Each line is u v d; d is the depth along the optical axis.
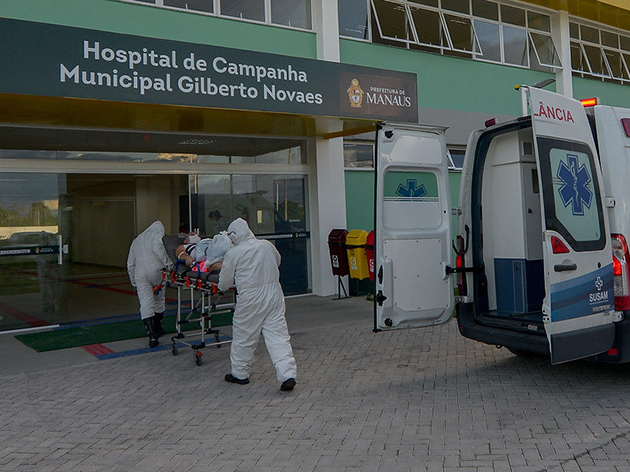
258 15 10.80
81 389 6.27
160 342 8.18
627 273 5.63
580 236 5.40
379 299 6.06
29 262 9.13
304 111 8.55
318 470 4.23
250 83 8.07
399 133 6.29
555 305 5.14
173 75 7.50
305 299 11.41
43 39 6.69
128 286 14.45
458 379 6.27
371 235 10.63
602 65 16.55
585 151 5.68
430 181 6.54
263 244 6.23
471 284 6.49
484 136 6.51
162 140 10.16
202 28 10.12
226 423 5.23
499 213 6.56
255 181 11.23
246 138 11.01
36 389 6.29
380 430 4.94
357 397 5.81
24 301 9.09
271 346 6.08
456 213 6.70
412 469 4.19
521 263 6.38
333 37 11.45
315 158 11.52
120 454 4.63
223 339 8.20
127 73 7.19
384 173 6.16
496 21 14.31
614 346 5.61
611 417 5.05
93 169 9.62
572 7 14.91
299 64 8.50
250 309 6.09
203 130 10.10
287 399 5.82
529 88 5.32
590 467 4.12
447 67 13.27
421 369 6.70
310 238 11.80
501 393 5.77
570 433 4.73
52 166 9.27
